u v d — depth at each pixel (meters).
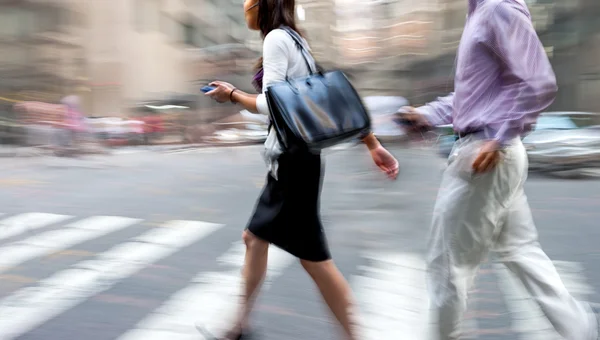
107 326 3.50
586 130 12.03
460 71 2.44
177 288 4.22
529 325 3.42
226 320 3.06
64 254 5.21
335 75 2.69
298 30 2.80
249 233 2.87
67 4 26.00
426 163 14.31
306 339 3.35
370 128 2.63
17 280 4.43
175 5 33.88
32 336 3.36
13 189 9.49
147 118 22.25
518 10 2.32
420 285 4.24
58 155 17.02
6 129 17.64
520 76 2.28
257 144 22.48
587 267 4.73
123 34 30.19
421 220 6.65
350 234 5.99
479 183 2.40
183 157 17.48
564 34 25.38
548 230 6.20
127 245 5.56
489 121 2.33
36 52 24.56
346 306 2.82
